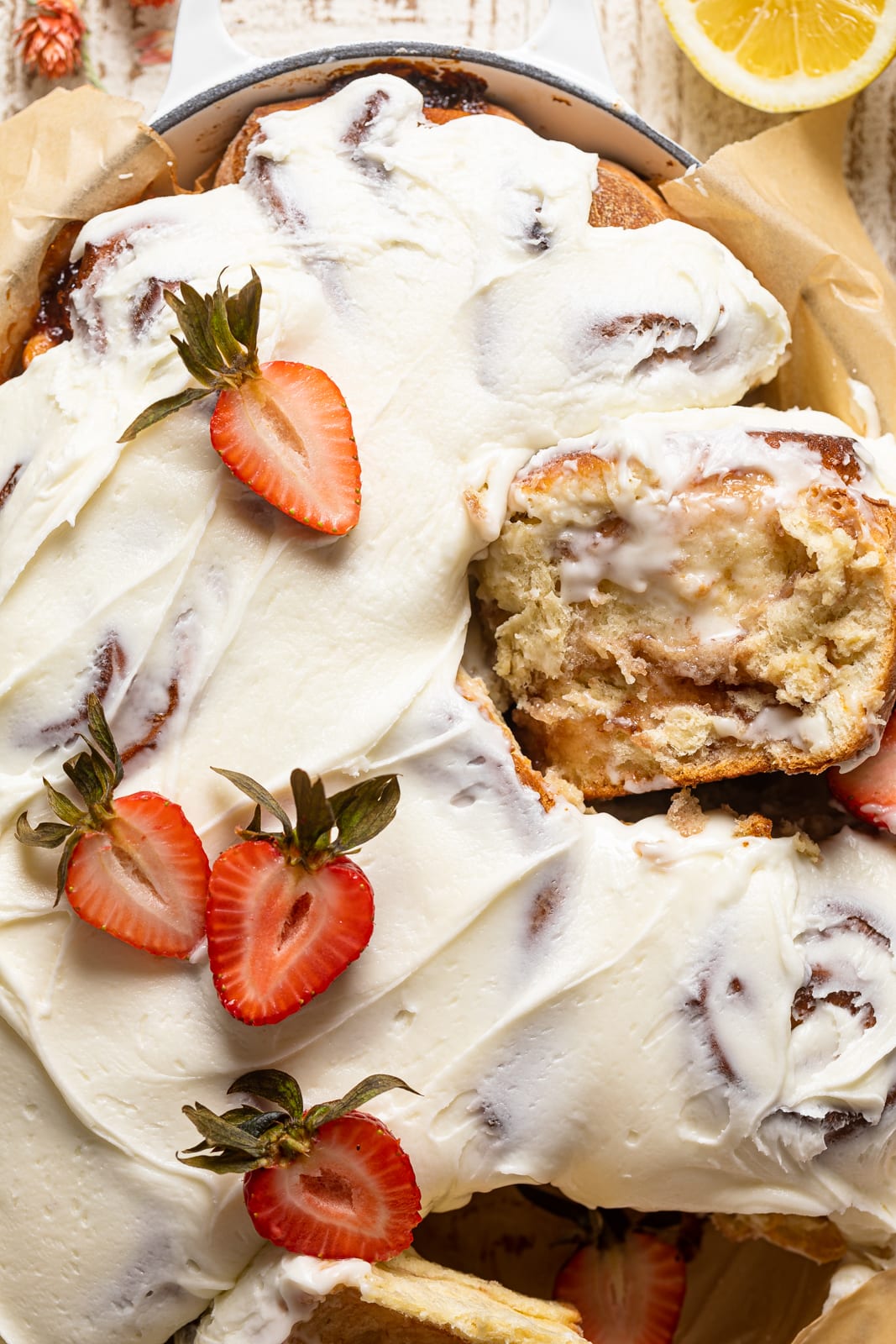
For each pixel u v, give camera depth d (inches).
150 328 24.0
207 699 23.6
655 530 23.5
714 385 24.5
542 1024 23.5
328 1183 22.9
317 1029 23.4
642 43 28.4
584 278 24.2
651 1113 23.7
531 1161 23.7
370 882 23.5
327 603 23.8
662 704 24.2
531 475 23.9
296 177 24.5
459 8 28.5
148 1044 23.3
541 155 24.6
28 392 24.4
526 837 23.7
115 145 25.0
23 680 23.6
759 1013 23.6
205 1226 23.3
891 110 28.4
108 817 23.0
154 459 23.8
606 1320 26.7
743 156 25.8
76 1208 23.3
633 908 23.6
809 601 23.7
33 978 23.4
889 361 25.7
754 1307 27.0
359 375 24.1
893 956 24.0
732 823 24.2
